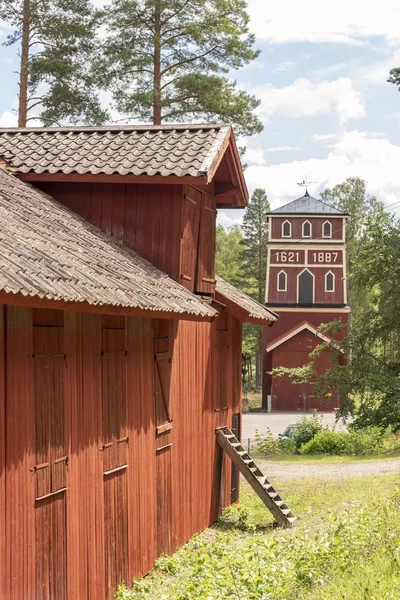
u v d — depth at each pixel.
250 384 79.00
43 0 31.23
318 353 30.12
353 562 9.27
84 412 10.45
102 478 10.99
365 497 17.44
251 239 76.56
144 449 12.73
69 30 30.98
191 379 15.61
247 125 31.25
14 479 8.61
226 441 17.59
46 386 9.43
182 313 12.00
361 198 81.44
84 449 10.41
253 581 8.97
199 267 16.11
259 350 81.62
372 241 28.42
